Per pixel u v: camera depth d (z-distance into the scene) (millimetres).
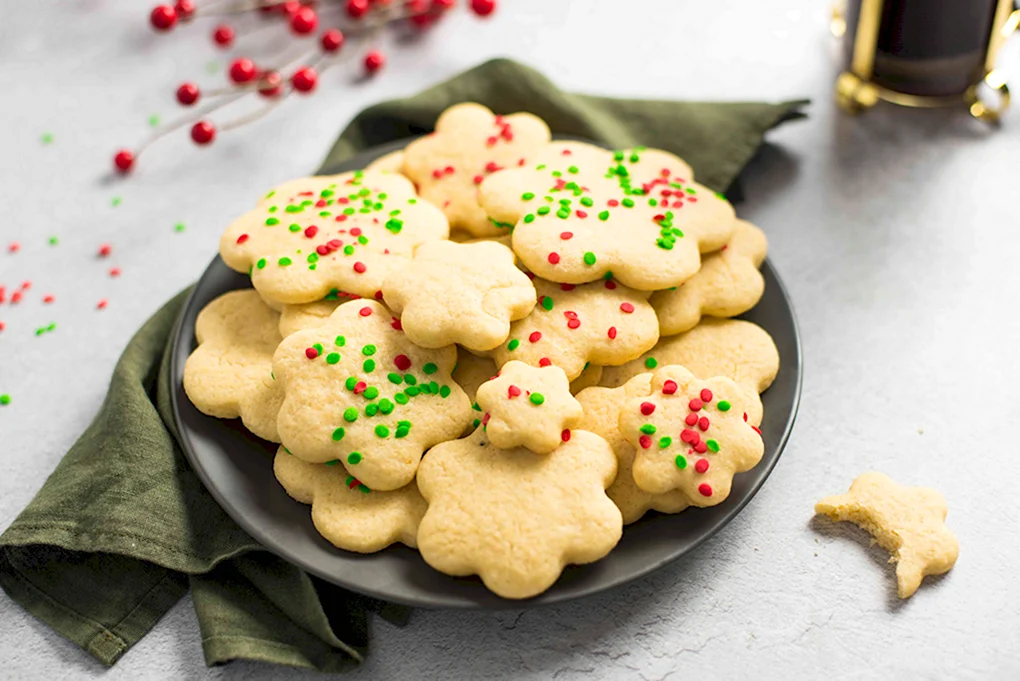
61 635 565
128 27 806
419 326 556
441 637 555
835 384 624
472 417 561
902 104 734
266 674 550
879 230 679
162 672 554
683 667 543
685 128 698
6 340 664
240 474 562
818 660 542
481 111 669
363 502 546
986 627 548
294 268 584
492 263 573
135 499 571
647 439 542
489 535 523
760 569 566
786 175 705
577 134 699
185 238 703
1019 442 600
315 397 549
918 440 603
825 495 587
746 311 609
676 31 796
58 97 770
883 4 679
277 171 730
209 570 561
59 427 632
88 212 714
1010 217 680
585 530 523
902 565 554
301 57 786
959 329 640
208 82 775
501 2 821
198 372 581
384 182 627
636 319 575
